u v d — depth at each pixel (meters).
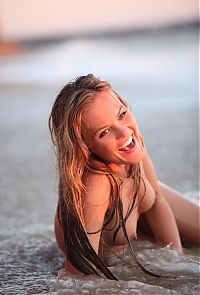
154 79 12.83
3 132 7.69
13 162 5.87
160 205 2.82
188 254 2.89
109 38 20.08
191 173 4.99
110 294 2.32
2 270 2.87
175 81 12.13
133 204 2.63
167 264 2.66
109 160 2.40
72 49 19.94
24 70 17.31
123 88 11.63
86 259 2.43
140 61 16.53
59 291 2.36
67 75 15.69
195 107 8.59
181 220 3.05
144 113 8.37
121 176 2.54
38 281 2.68
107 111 2.33
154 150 6.01
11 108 9.92
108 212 2.54
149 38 19.11
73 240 2.43
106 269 2.45
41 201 4.32
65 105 2.37
